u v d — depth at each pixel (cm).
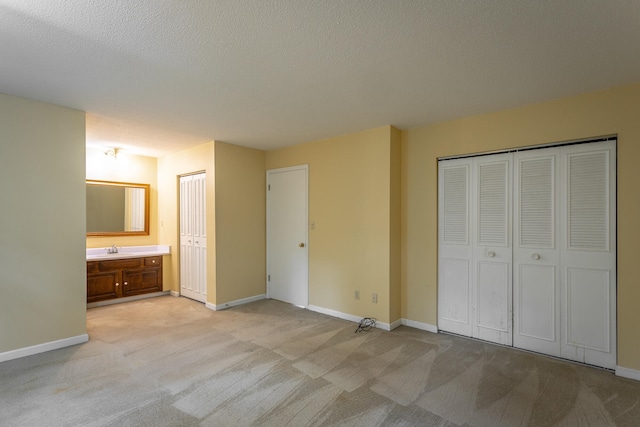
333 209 396
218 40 184
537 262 288
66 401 209
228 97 269
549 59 205
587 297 265
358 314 370
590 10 156
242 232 448
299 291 436
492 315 311
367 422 190
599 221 260
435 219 341
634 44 186
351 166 378
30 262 279
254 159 465
